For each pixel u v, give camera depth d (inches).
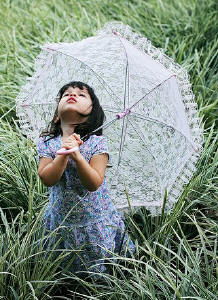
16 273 125.5
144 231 148.5
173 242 143.8
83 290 135.3
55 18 243.8
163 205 136.6
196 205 159.6
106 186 132.0
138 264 130.7
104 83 138.0
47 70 140.3
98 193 128.0
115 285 127.0
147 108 126.9
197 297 113.7
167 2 260.2
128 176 139.6
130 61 130.3
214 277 131.6
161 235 139.7
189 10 252.5
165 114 128.5
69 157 121.8
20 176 156.8
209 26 233.1
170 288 127.1
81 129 124.7
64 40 219.5
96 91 140.3
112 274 136.7
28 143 164.6
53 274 129.1
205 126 186.1
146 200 140.3
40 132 142.3
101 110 128.3
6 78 203.3
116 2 261.4
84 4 261.1
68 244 130.3
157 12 248.8
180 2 254.7
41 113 142.5
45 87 141.0
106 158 125.4
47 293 125.8
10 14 251.0
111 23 139.6
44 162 125.0
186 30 233.3
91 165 123.6
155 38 226.8
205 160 165.0
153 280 125.7
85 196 126.0
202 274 132.2
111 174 140.3
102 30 141.2
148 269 130.8
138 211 152.6
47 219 134.0
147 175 137.8
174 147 131.3
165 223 138.3
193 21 236.1
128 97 127.7
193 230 152.9
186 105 133.3
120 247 135.6
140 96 127.0
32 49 220.5
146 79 127.6
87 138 124.6
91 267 126.3
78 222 128.3
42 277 125.7
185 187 149.9
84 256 131.7
